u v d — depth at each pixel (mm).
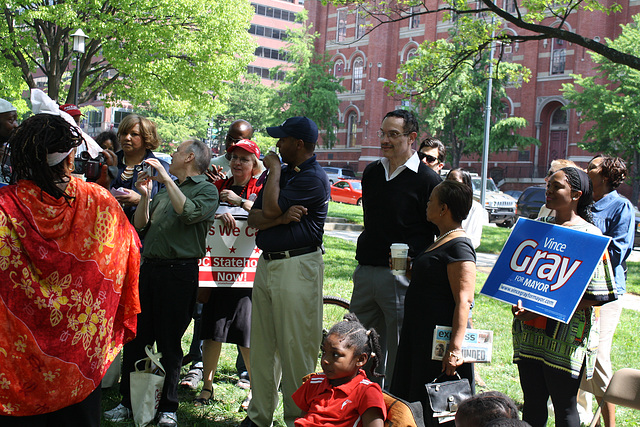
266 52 85062
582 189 3744
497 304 9164
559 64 40844
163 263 4344
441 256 3574
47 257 2605
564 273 3492
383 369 4652
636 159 33875
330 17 54250
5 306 2535
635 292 11688
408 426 2918
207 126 58188
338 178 39281
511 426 2203
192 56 24500
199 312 5430
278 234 4129
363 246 4527
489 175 43688
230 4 24844
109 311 2873
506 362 6348
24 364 2572
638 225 20438
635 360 6641
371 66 50062
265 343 4281
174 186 4176
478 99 35250
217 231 4930
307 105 47375
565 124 41094
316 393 3191
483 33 13898
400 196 4355
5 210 2529
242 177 5219
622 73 32594
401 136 4352
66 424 2795
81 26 22125
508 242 3824
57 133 2611
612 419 4504
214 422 4473
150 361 4367
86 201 2770
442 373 3533
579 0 13031
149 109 55500
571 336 3562
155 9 22953
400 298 4348
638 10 37250
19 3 21984
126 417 4352
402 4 14711
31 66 25266
